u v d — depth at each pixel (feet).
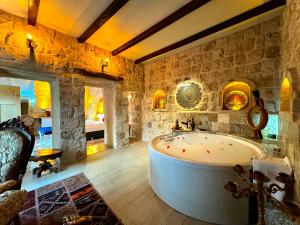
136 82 14.97
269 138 8.36
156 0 6.94
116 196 6.17
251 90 8.96
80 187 6.80
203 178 4.89
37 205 5.53
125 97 13.91
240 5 7.29
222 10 7.64
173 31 9.66
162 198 5.92
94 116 22.43
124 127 13.89
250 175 3.42
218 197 4.76
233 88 9.89
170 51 12.32
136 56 13.87
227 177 4.67
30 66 8.35
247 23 8.70
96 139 17.16
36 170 8.11
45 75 9.00
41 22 8.57
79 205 5.57
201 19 8.39
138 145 13.99
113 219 4.93
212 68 10.69
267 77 8.54
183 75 12.41
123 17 8.25
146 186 6.94
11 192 3.67
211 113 10.73
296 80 3.81
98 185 6.99
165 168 5.76
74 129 10.21
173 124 13.19
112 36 10.34
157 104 14.57
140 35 9.97
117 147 13.30
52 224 4.67
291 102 3.86
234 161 6.21
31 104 18.43
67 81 9.87
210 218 4.86
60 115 9.56
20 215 4.99
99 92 22.41
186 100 12.23
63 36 9.68
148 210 5.39
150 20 8.51
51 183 7.13
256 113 8.79
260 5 7.27
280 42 8.03
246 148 7.35
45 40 8.89
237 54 9.57
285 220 3.69
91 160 10.23
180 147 8.08
